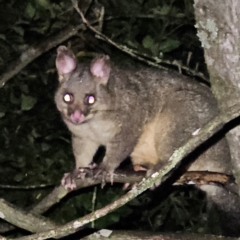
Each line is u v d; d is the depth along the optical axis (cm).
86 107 971
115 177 912
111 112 985
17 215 652
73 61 1020
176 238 652
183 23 1223
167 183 914
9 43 1245
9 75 1052
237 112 539
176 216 1222
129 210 1121
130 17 1238
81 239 659
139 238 652
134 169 1026
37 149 1195
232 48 623
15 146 1197
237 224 989
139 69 1058
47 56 1284
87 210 1118
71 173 892
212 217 1033
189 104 1013
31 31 1288
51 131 1235
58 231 528
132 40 1238
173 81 1041
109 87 995
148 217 1204
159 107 1030
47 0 1185
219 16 621
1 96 1234
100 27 1066
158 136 1025
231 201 999
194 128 1003
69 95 991
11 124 1228
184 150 525
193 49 1354
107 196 1116
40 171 1177
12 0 1258
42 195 1173
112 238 654
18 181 1172
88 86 985
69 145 1209
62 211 1121
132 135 1008
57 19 1218
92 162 1026
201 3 628
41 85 1267
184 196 1260
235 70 625
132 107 1005
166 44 1180
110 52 1235
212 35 629
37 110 1246
